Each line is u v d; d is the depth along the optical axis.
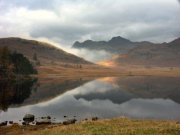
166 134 14.20
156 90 80.75
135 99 58.69
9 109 41.59
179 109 44.31
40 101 52.50
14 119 32.47
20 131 21.88
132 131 15.29
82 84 106.88
